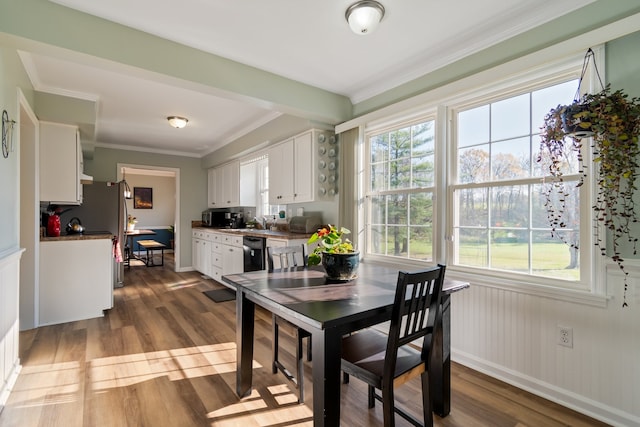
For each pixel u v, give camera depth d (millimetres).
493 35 2131
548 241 1987
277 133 3969
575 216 1879
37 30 1791
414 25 2072
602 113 1479
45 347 2646
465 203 2426
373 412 1828
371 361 1541
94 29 1963
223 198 5879
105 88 3133
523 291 2025
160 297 4254
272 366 2369
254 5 1875
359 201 3180
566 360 1851
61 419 1737
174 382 2127
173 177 9453
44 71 2752
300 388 1922
